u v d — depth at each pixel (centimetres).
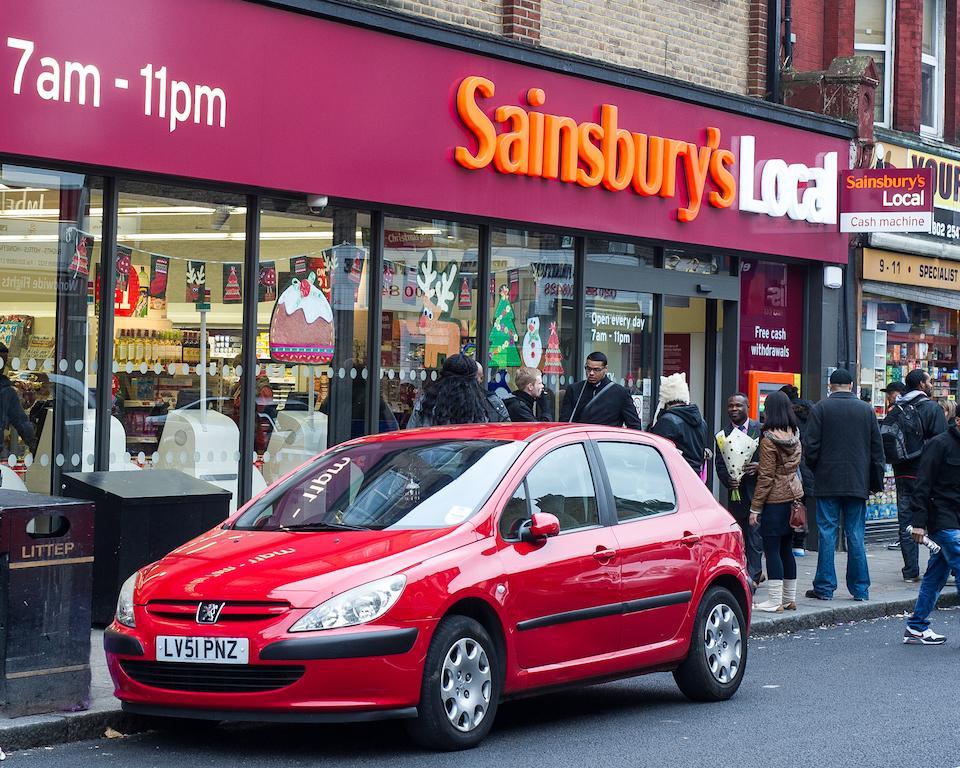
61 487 1502
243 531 1100
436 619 981
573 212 2023
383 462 1135
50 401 1493
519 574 1042
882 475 1825
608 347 2159
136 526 1366
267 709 953
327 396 1756
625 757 1000
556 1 2070
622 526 1149
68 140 1448
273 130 1638
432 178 1819
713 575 1218
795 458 1673
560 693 1284
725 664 1234
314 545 1028
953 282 2814
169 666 978
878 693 1269
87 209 1517
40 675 1032
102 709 1054
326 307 1753
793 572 1714
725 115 2291
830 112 2511
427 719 984
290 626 950
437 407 1488
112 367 1539
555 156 1975
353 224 1781
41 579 1032
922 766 980
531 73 1955
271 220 1692
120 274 1545
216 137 1580
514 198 1930
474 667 1012
